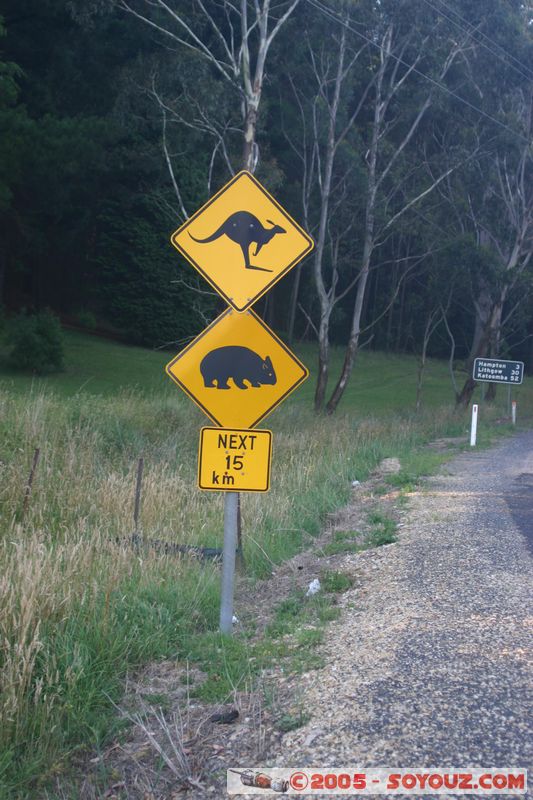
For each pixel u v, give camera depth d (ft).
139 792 14.30
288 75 92.43
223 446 20.26
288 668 18.44
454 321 210.18
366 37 89.81
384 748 14.24
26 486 33.22
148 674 18.86
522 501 40.14
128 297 145.07
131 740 16.07
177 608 22.11
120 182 144.05
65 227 149.59
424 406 124.06
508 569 26.03
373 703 15.89
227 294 20.31
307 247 20.53
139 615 20.97
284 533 32.48
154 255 143.54
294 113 98.53
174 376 20.13
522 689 16.39
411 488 44.55
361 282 96.32
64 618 18.98
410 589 23.95
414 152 106.01
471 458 61.77
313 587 25.03
